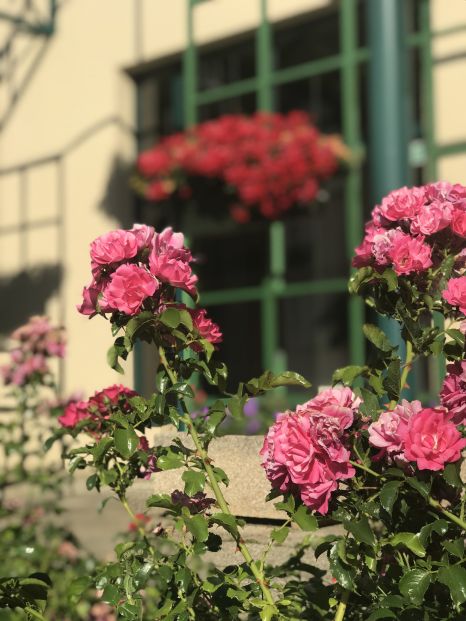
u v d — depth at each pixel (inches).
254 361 319.9
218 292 298.4
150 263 78.0
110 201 280.8
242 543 77.1
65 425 98.5
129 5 284.8
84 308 80.1
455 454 67.2
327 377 319.0
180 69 285.0
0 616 92.4
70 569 146.0
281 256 281.6
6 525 171.3
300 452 68.9
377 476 70.9
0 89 310.8
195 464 80.2
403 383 80.0
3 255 304.8
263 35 260.5
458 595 64.9
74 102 293.1
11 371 194.9
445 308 80.7
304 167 239.9
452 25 228.8
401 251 78.5
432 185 84.1
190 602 76.3
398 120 145.9
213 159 245.8
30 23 299.6
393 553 77.0
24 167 302.8
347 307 316.5
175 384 77.4
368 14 150.9
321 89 270.8
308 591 84.8
